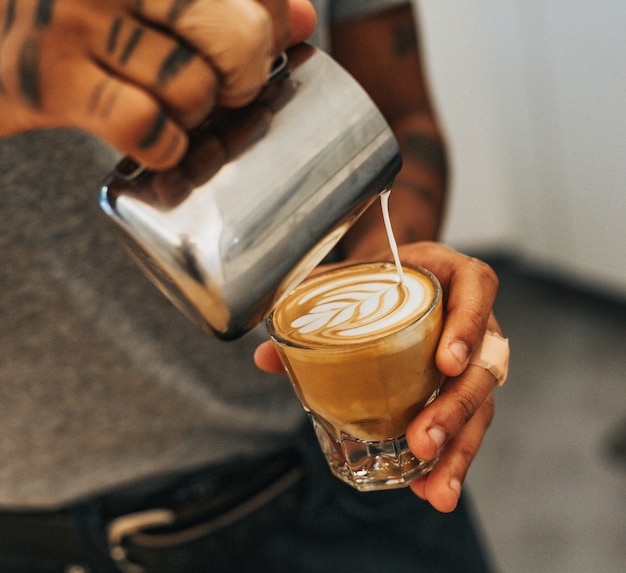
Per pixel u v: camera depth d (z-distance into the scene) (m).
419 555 0.89
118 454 0.80
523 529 1.67
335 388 0.54
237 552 0.83
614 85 2.14
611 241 2.37
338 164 0.48
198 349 0.76
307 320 0.59
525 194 2.69
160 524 0.81
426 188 0.93
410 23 0.99
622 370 2.07
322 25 0.82
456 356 0.53
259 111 0.47
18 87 0.39
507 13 2.40
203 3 0.38
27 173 0.66
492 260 2.88
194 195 0.45
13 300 0.69
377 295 0.60
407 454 0.59
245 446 0.81
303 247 0.48
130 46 0.38
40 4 0.37
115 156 0.68
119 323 0.73
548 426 1.94
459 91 2.60
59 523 0.81
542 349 2.27
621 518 1.62
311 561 0.86
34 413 0.76
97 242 0.70
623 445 1.79
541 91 2.42
